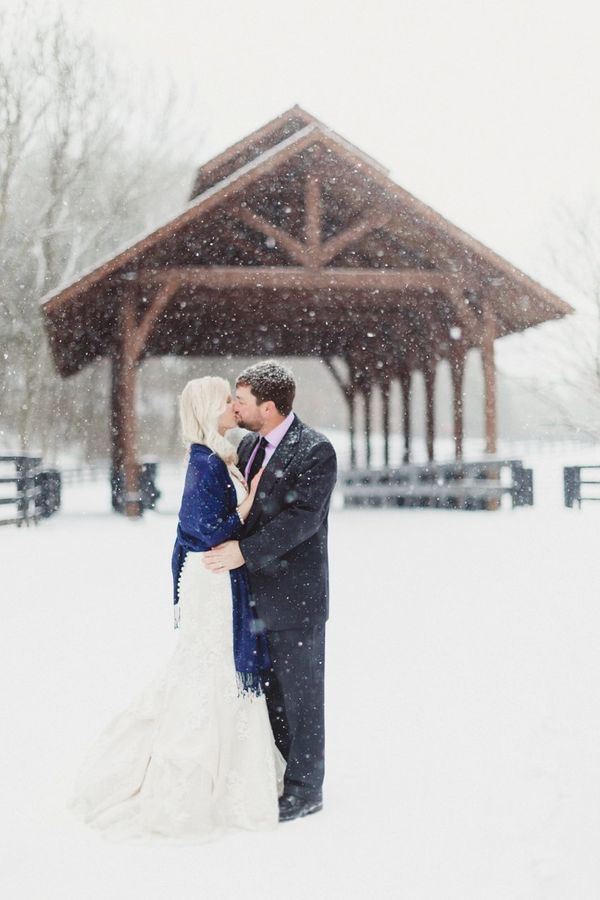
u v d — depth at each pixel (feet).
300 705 9.99
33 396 102.37
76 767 11.45
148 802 9.41
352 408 82.53
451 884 8.23
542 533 39.29
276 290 54.24
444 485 59.21
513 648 17.58
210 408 10.07
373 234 54.13
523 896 7.95
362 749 12.14
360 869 8.57
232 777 9.73
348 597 23.54
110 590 25.11
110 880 8.33
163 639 18.81
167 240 49.70
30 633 19.57
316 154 48.85
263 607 9.85
